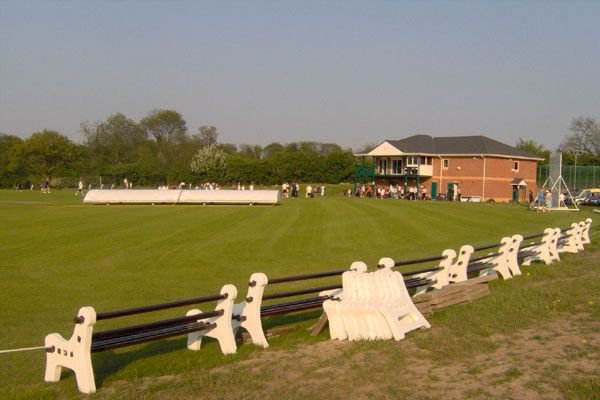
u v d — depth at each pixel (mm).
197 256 19141
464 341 8031
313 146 139875
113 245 21641
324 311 8719
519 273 14102
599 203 60750
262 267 17062
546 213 43469
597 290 11656
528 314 9602
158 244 22031
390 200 60062
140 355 8125
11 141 107312
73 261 17922
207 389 6367
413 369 6965
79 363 6426
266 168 100125
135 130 124125
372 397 6086
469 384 6422
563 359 7254
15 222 30594
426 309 9547
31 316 10992
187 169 96688
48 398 6238
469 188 77438
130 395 6199
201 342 8422
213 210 42188
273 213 38844
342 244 22531
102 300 12484
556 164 51875
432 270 11312
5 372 7547
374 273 9125
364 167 84438
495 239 24484
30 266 16969
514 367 6957
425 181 81250
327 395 6164
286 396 6141
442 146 80938
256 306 8234
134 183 94562
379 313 8281
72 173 98125
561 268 15250
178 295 13039
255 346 8141
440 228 29172
